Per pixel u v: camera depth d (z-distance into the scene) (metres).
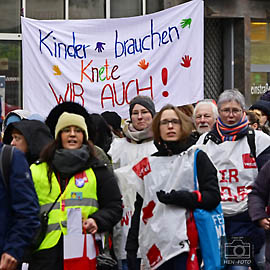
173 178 9.57
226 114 10.96
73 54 15.43
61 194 8.76
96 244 8.87
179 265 9.46
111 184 8.97
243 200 10.73
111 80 15.45
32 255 8.68
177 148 9.69
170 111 9.70
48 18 19.77
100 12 20.23
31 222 7.92
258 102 14.42
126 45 15.48
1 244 7.87
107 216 8.80
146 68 15.45
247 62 21.62
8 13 19.36
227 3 21.17
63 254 8.66
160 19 15.49
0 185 7.89
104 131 11.95
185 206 9.39
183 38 15.52
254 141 10.94
